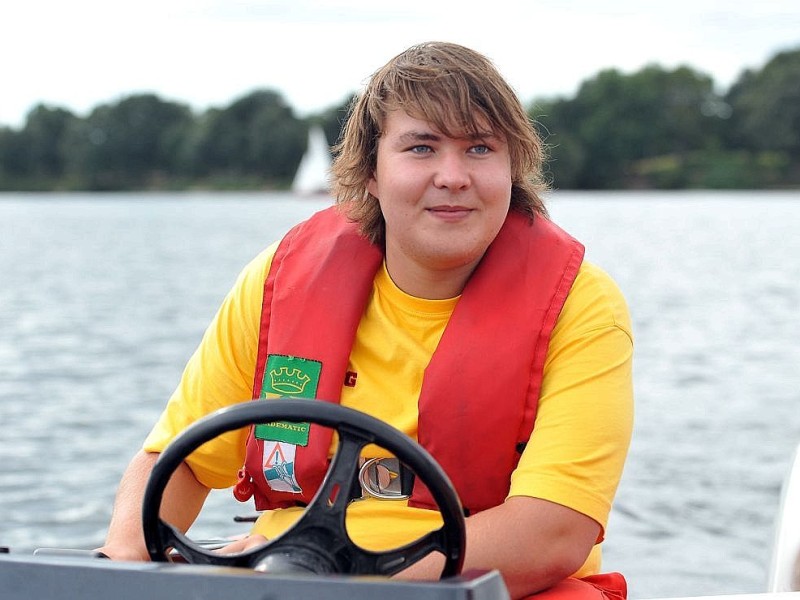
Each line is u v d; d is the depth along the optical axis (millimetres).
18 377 10977
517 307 2465
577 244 2570
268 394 2584
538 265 2510
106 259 28031
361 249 2631
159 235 39188
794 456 3320
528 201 2594
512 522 2293
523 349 2436
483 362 2434
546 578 2322
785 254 26484
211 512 5980
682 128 69875
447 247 2400
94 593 1650
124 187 90188
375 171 2570
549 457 2350
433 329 2539
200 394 2680
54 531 5953
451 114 2344
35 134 89438
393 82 2420
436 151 2395
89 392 10148
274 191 87375
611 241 30906
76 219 53594
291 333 2590
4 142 89312
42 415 9055
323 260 2633
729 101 70562
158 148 88812
